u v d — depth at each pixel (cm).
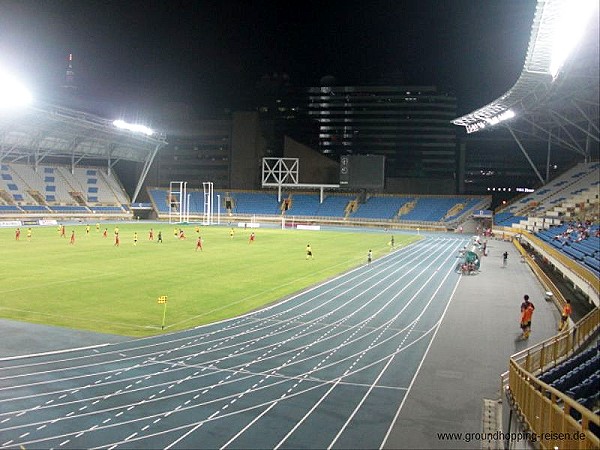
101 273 4047
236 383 1792
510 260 5625
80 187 11062
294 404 1623
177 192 12162
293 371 1928
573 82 6619
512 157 12281
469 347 2297
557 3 4406
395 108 13200
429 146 13075
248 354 2120
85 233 7631
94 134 9994
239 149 12362
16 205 9506
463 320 2816
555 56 5306
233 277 4034
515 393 1516
